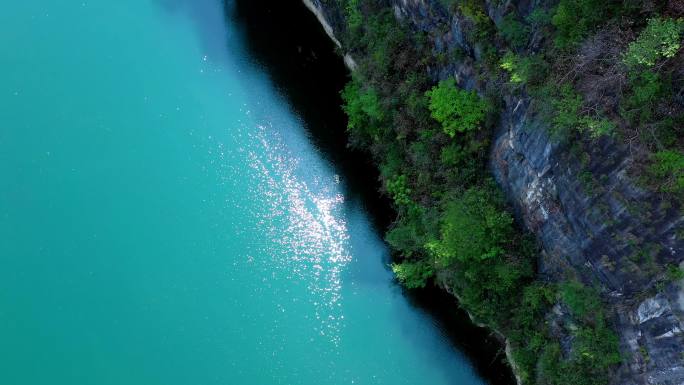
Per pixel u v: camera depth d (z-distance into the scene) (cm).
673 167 1703
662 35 1666
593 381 2100
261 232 2845
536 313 2331
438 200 2553
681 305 1759
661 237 1778
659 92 1755
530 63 2023
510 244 2322
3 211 2845
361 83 2909
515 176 2253
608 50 1834
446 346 2653
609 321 2031
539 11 2000
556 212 2100
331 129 3102
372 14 2842
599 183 1881
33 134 3020
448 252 2311
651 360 1900
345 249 2823
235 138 3070
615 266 1934
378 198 2911
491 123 2328
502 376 2580
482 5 2264
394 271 2703
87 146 3009
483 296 2470
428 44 2578
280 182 2966
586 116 1844
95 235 2812
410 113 2580
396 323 2692
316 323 2681
